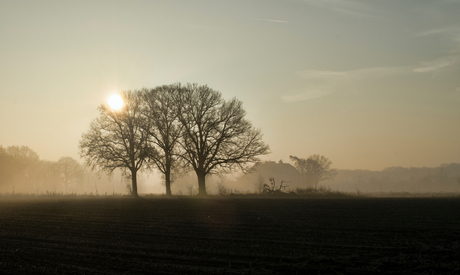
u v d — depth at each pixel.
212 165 44.44
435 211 24.73
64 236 16.22
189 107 44.19
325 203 32.16
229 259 11.75
